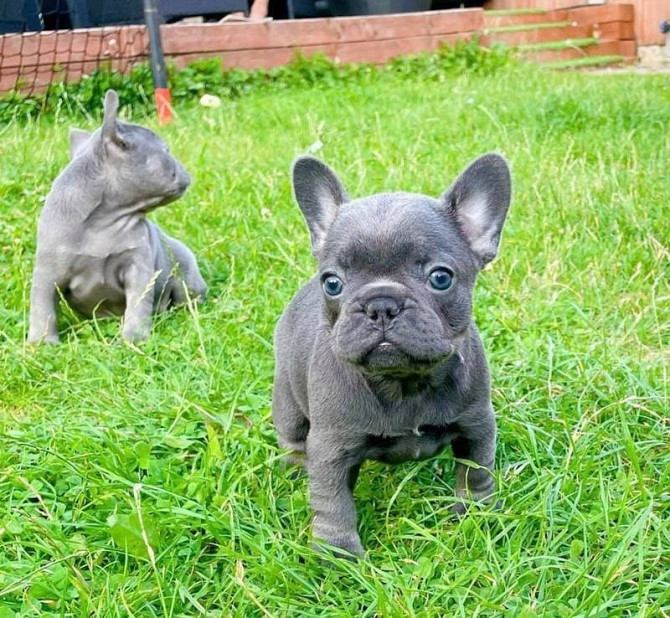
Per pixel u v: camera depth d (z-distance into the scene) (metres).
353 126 1.77
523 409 0.76
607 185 1.24
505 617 0.54
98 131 0.99
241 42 2.47
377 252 0.56
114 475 0.66
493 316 0.92
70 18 2.50
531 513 0.60
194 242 1.19
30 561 0.60
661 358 0.84
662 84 2.10
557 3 3.24
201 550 0.61
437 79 2.53
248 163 1.48
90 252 0.98
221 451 0.69
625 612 0.55
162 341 0.94
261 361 0.87
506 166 0.61
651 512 0.60
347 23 2.59
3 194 1.33
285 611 0.56
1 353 0.92
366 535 0.64
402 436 0.60
